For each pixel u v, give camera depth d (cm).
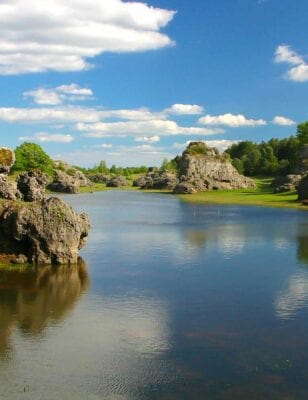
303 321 2705
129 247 5062
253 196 13750
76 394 1866
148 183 19538
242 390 1911
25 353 2225
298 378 2014
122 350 2273
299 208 10138
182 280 3641
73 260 4166
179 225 7038
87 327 2573
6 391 1878
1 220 4097
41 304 2973
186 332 2520
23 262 4094
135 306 2962
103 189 18650
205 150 18925
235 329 2575
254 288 3412
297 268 4069
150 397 1852
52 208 4112
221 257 4544
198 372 2059
